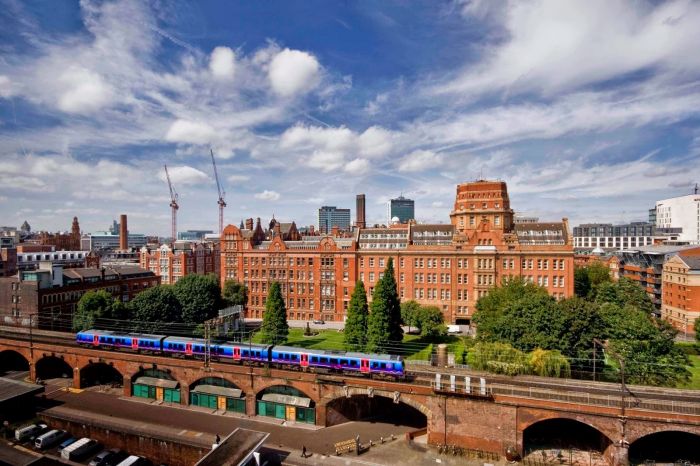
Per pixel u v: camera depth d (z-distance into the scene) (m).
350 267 113.75
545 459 48.72
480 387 50.28
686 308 100.81
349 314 75.75
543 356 57.31
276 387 60.31
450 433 50.91
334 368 58.91
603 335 62.12
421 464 47.66
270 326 78.75
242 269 124.00
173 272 158.38
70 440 54.34
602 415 45.41
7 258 135.62
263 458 48.47
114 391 68.88
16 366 80.56
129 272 123.38
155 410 61.44
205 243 185.75
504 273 103.50
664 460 48.47
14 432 56.28
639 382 56.00
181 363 63.50
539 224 108.94
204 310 95.81
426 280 109.19
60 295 98.69
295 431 55.44
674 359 56.69
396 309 76.81
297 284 118.81
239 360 64.62
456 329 98.56
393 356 57.31
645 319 62.44
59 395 67.00
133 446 53.69
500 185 111.50
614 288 94.62
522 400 48.09
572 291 99.38
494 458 48.91
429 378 56.34
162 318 87.19
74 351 69.88
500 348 60.50
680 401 47.56
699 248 114.06
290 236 152.25
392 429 56.69
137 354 67.69
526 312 65.75
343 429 56.47
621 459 44.81
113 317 83.62
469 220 113.62
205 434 53.56
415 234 114.81
